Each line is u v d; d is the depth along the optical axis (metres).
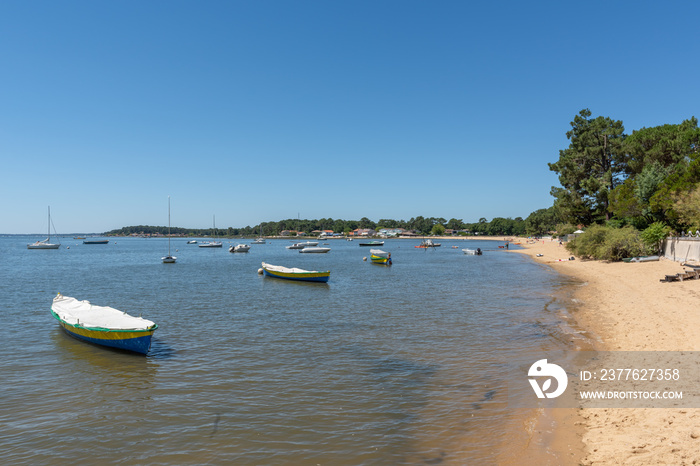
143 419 13.08
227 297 37.69
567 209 71.44
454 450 10.70
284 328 24.88
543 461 9.69
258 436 11.85
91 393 15.23
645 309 25.33
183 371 17.48
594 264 58.97
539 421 11.89
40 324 26.56
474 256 101.88
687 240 45.16
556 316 26.52
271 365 18.05
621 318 23.88
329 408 13.60
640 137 67.62
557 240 148.00
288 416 13.07
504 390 14.52
